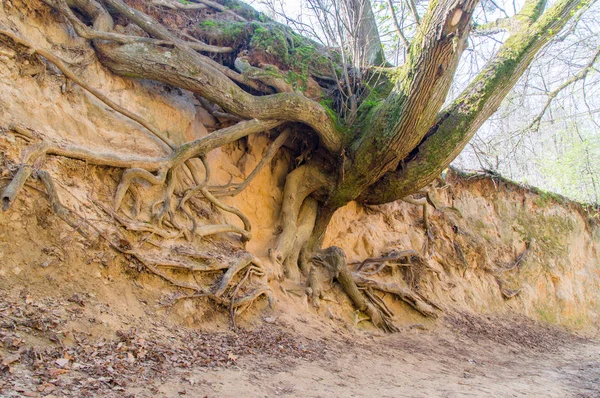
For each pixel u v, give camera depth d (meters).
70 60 7.95
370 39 12.74
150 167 7.85
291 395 5.05
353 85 11.49
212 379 4.97
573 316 18.73
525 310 16.81
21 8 7.48
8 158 5.94
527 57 9.90
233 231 9.12
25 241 5.53
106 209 6.82
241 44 11.28
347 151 10.48
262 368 5.88
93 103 8.17
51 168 6.50
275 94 9.77
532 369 10.16
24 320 4.63
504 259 17.75
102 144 7.93
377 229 13.41
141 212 7.53
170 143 8.69
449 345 10.95
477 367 9.31
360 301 10.49
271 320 8.16
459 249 15.55
